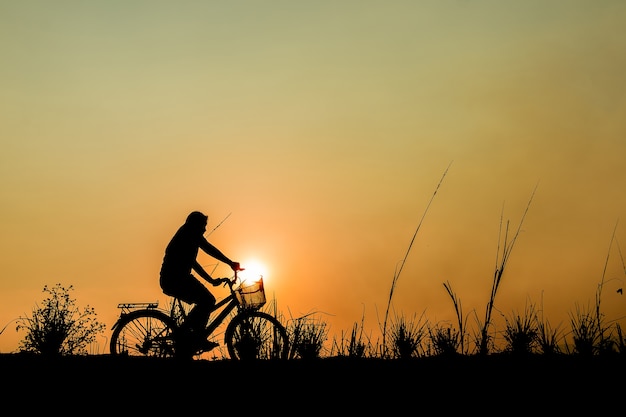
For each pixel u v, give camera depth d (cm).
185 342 839
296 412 630
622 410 621
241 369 755
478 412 629
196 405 639
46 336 847
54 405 623
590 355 773
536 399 656
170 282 860
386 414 629
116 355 827
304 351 812
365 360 802
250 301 863
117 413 611
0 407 611
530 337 802
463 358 779
